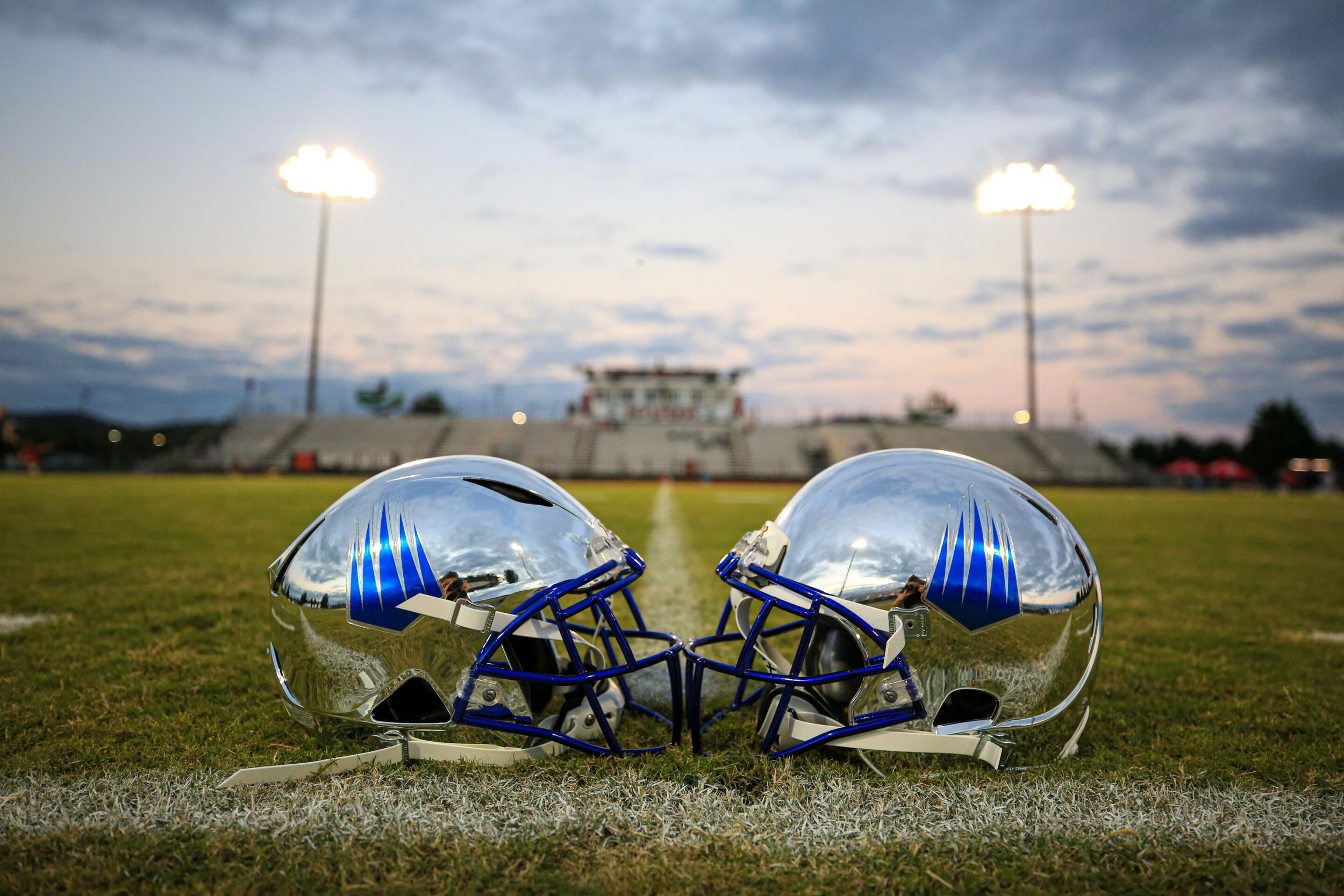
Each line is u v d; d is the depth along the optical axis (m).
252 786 1.95
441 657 1.94
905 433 40.88
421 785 1.94
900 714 1.96
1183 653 3.80
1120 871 1.60
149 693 2.81
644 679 3.08
